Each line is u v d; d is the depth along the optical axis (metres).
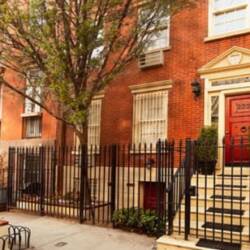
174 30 11.43
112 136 12.43
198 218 7.08
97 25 9.50
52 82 9.41
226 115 10.20
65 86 9.17
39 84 10.03
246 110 9.91
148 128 11.60
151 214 8.55
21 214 10.63
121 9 9.91
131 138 11.91
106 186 11.76
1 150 14.83
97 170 11.97
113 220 8.80
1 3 9.24
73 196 10.38
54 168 11.39
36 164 11.75
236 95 10.12
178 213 7.35
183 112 10.88
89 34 9.35
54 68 9.30
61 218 9.90
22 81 13.60
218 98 10.36
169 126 11.12
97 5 9.49
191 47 11.01
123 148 10.73
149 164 10.38
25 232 7.66
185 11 11.23
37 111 14.12
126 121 12.16
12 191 11.77
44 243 7.62
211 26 10.77
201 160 9.30
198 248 6.00
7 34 9.67
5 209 11.34
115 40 10.05
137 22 10.19
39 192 11.28
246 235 6.29
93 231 8.48
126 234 8.19
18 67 10.97
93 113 13.02
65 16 9.43
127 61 10.34
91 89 10.03
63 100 9.27
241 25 10.35
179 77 11.12
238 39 10.17
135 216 8.51
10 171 11.99
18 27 9.50
